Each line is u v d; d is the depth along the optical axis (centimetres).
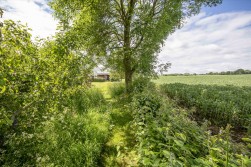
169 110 367
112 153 385
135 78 1133
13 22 240
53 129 420
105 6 868
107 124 517
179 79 3875
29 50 288
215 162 189
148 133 270
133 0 951
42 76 321
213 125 659
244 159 175
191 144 248
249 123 575
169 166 163
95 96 817
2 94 248
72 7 816
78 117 500
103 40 931
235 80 3328
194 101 876
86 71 545
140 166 324
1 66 236
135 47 952
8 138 294
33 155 304
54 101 346
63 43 380
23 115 307
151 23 800
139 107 484
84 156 338
